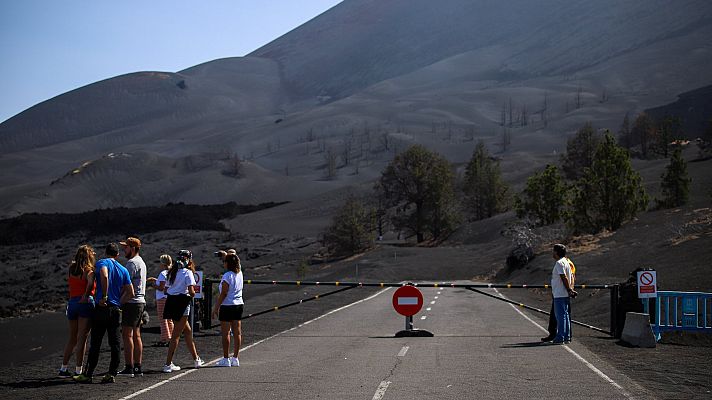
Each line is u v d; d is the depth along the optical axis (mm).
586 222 56469
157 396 11055
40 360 16203
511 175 154875
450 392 11227
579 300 29875
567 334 17750
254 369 13773
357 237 91062
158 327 21969
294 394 11125
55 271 92625
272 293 41438
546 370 13406
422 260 70500
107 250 12969
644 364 14438
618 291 19141
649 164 115875
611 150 55875
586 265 40719
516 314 26547
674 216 52375
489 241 81562
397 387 11664
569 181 105062
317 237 116312
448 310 28422
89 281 12766
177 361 15133
